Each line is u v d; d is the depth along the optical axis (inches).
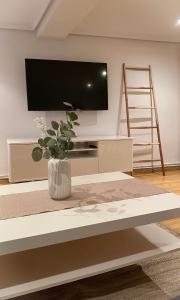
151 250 57.0
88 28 147.9
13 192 67.7
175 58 178.1
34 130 152.6
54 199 60.5
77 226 46.4
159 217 53.4
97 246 59.1
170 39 171.9
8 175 144.9
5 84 145.9
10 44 144.3
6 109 147.4
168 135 181.2
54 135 60.3
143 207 55.3
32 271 50.3
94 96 158.2
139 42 168.2
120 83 167.2
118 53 164.4
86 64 154.4
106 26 145.8
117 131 169.8
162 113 178.5
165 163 181.9
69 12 113.0
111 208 54.9
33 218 50.1
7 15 128.3
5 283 46.9
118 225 49.6
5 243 41.5
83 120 161.2
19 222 48.3
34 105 147.3
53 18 119.4
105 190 67.4
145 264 64.4
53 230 44.9
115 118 168.6
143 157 175.6
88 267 51.3
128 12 127.6
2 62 144.3
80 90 154.9
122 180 77.9
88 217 50.3
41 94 147.7
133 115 171.8
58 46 152.3
